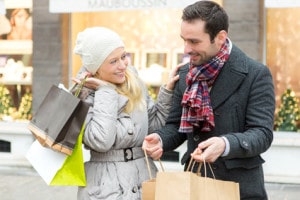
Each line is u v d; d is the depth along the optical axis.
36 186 10.32
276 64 10.97
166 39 11.70
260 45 10.74
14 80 12.38
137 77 4.34
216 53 3.77
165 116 4.36
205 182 3.47
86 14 11.91
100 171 4.12
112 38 4.08
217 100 3.83
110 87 4.12
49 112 4.04
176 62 11.65
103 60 4.08
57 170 4.04
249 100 3.80
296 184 10.32
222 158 3.87
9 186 10.34
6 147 12.17
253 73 3.80
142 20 11.80
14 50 12.35
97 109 4.04
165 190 3.41
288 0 9.12
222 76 3.81
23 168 11.67
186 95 3.86
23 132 11.94
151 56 11.78
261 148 3.71
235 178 3.87
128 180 4.10
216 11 3.66
